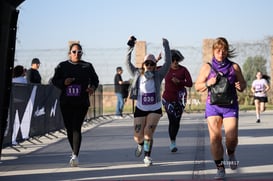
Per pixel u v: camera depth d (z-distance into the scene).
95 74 10.14
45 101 15.31
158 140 14.20
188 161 10.37
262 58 31.20
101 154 11.68
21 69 13.82
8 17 7.08
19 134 12.92
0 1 6.89
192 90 29.70
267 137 14.44
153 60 9.86
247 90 31.56
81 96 9.85
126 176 8.82
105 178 8.68
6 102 7.27
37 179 8.73
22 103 13.12
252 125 18.89
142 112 9.89
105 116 25.69
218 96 8.12
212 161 10.30
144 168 9.62
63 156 11.59
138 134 10.07
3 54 7.07
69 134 10.09
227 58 8.52
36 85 14.33
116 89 25.69
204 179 8.41
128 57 10.12
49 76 30.36
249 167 9.44
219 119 8.29
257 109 20.64
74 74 9.88
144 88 9.80
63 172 9.38
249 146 12.43
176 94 11.67
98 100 24.28
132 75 10.08
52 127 16.16
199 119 22.58
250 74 31.36
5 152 12.38
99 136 15.91
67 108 9.89
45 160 10.96
